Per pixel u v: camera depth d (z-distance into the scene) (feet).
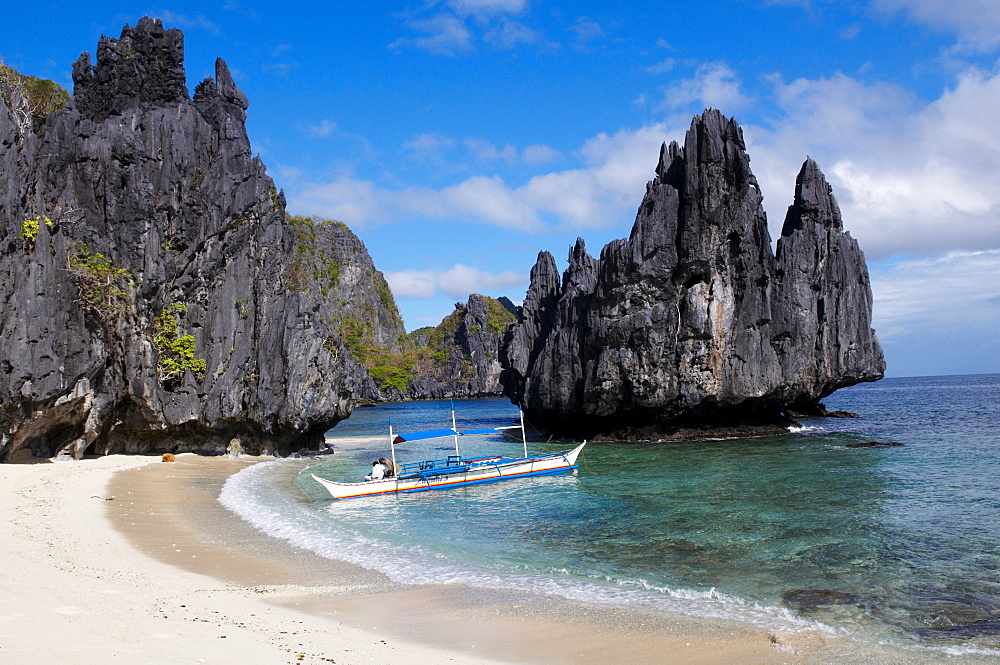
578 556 80.38
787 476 137.80
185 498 114.01
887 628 55.06
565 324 240.73
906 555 77.77
